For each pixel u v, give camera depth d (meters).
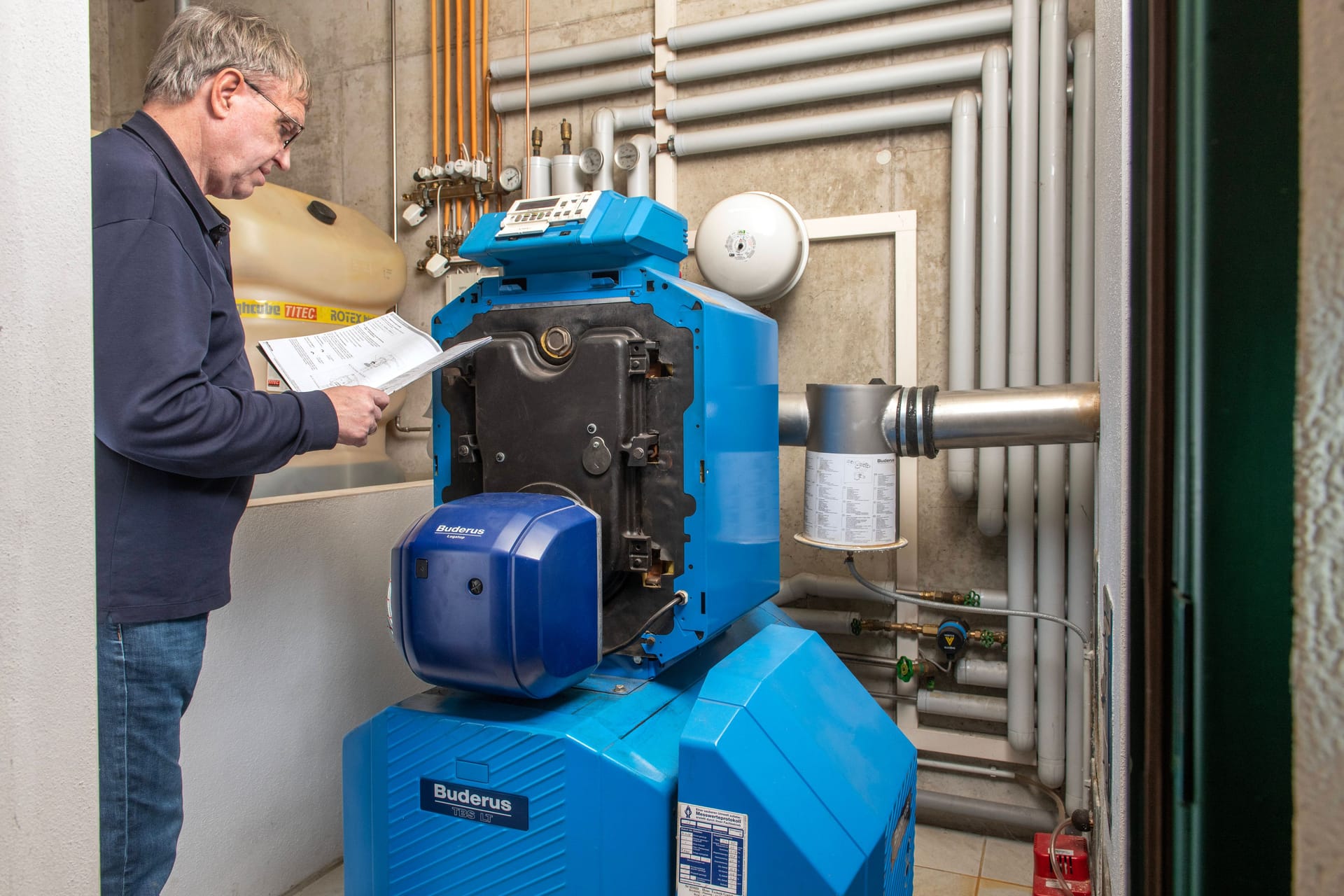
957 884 1.83
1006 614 1.84
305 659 1.75
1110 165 0.77
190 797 1.51
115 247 0.97
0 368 0.58
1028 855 1.96
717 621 1.29
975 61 1.99
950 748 2.10
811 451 1.72
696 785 1.00
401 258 2.39
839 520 1.67
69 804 0.62
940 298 2.12
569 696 1.23
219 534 1.13
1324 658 0.32
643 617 1.30
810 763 1.10
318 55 2.85
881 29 2.08
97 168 0.99
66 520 0.62
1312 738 0.32
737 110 2.24
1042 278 1.92
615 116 2.40
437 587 1.09
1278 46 0.31
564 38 2.52
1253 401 0.32
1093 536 1.87
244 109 1.15
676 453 1.27
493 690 1.11
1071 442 1.61
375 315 2.33
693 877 1.01
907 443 1.66
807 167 2.24
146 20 2.94
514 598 1.05
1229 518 0.33
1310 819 0.32
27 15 0.59
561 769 1.06
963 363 2.01
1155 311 0.36
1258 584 0.32
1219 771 0.33
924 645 2.15
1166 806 0.35
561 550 1.10
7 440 0.58
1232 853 0.33
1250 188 0.32
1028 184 1.91
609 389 1.26
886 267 2.17
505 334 1.38
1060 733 1.94
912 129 2.13
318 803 1.79
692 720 1.04
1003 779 2.07
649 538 1.27
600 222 1.30
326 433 1.13
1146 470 0.37
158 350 0.98
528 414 1.32
